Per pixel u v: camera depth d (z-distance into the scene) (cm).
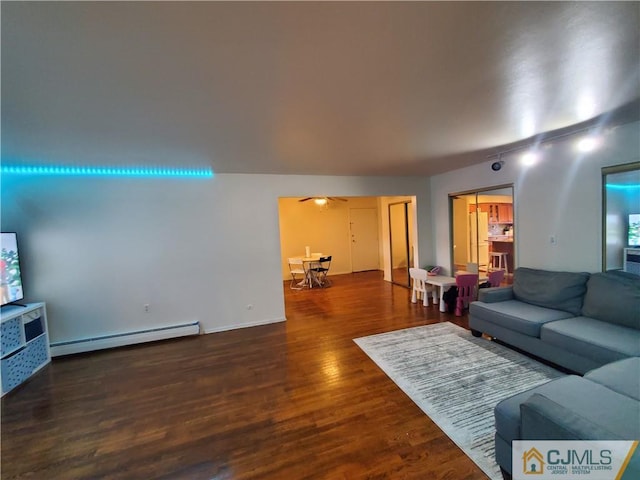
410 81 169
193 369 302
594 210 293
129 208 379
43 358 321
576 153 303
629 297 244
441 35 126
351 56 141
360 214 892
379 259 916
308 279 736
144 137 246
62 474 171
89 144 258
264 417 216
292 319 455
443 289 457
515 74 165
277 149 304
